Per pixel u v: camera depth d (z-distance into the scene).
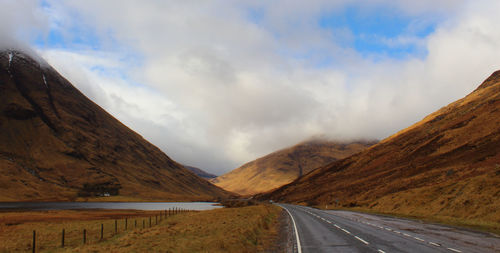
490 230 21.39
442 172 55.34
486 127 75.19
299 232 22.81
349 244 16.62
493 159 48.19
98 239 26.16
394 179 73.50
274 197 159.25
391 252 14.03
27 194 174.12
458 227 23.58
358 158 134.50
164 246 17.62
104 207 121.75
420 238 18.08
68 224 42.34
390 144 126.75
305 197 111.38
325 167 162.50
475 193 31.38
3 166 194.62
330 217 37.72
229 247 16.33
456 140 80.75
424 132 112.44
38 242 25.69
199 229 25.86
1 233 32.38
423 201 39.72
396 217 35.84
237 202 129.00
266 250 16.41
